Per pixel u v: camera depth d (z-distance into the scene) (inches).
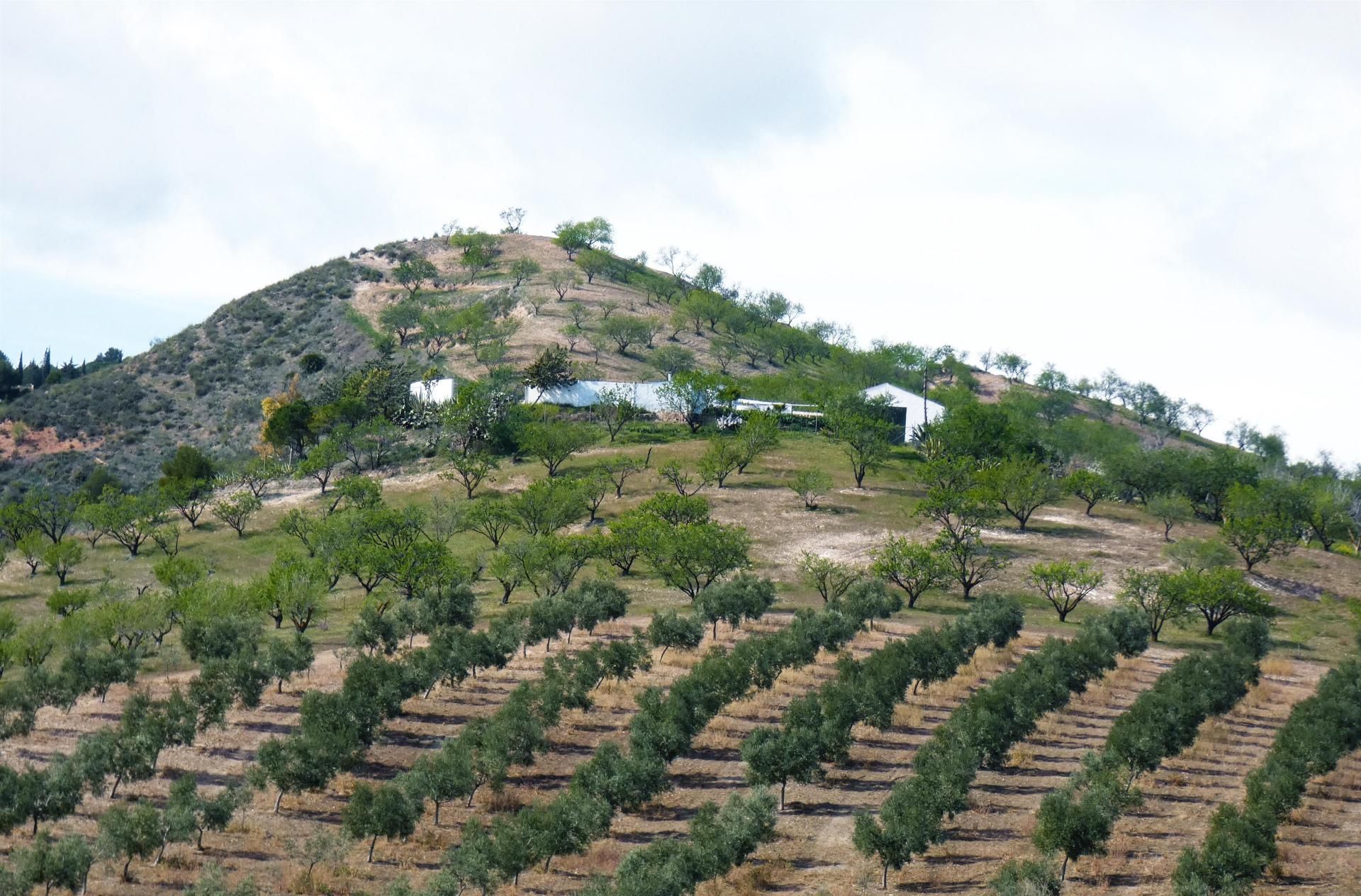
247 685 2706.7
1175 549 4397.1
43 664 3115.2
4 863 1967.3
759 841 2110.0
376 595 3841.0
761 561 4426.7
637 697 2672.2
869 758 2568.9
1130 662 3366.1
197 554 4945.9
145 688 2957.7
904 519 4965.6
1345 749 2618.1
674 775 2479.1
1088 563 4345.5
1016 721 2566.4
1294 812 2315.5
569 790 2233.0
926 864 2068.2
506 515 4658.0
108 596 3784.5
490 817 2246.6
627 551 4227.4
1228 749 2677.2
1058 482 5285.4
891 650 2933.1
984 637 3346.5
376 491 5147.6
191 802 2076.8
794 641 3090.6
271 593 3590.1
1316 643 3713.1
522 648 3307.1
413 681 2768.2
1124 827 2213.3
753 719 2778.1
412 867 2054.6
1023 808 2310.5
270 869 2025.1
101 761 2242.9
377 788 2364.7
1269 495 5012.3
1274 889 1971.0
